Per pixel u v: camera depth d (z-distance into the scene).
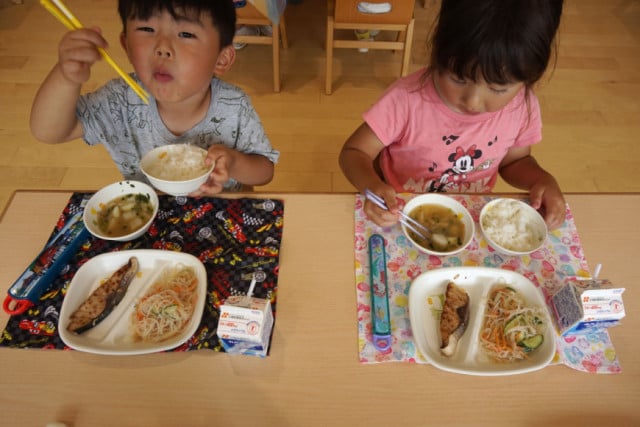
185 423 0.69
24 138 2.12
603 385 0.74
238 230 0.93
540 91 2.42
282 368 0.75
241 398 0.72
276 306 0.82
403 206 0.98
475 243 0.93
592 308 0.73
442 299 0.84
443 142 1.15
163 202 0.97
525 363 0.75
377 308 0.80
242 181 1.14
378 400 0.71
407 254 0.90
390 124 1.14
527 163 1.19
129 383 0.73
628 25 2.85
